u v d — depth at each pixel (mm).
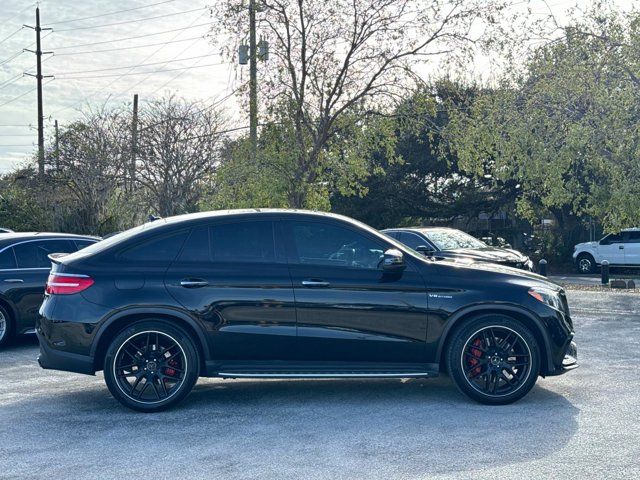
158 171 25828
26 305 10508
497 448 5629
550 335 7066
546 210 35625
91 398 7465
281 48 19812
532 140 19031
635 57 17906
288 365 7016
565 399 7176
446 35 19266
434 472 5105
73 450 5738
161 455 5590
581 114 18781
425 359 7070
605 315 14188
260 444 5828
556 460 5332
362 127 20094
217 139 25797
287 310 6941
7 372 8852
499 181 34312
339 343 6980
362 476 5047
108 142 27141
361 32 19547
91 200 27078
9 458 5555
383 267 6898
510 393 6992
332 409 6891
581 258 30844
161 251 7066
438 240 15320
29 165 29766
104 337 6918
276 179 19734
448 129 20219
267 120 19875
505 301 7004
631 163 18125
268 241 7133
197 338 6988
